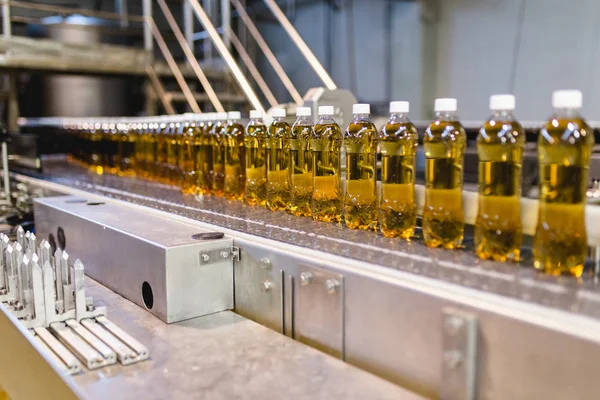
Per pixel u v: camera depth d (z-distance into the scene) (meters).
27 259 1.14
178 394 0.84
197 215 1.41
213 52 4.92
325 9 5.52
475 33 4.22
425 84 4.66
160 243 1.14
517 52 3.94
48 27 4.19
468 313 0.77
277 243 1.09
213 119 1.78
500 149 0.95
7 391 1.15
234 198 1.69
